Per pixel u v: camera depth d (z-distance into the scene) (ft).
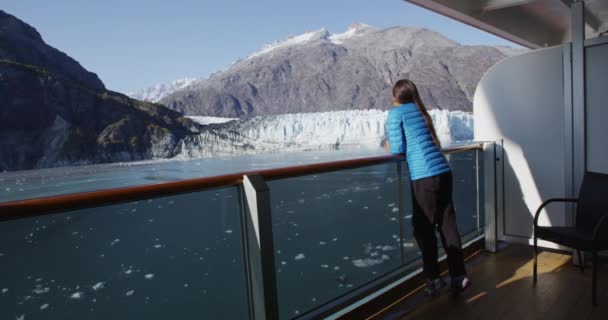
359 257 7.25
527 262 9.90
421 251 7.95
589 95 9.85
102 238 4.39
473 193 10.78
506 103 11.33
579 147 10.01
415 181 7.52
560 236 8.07
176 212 4.86
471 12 15.30
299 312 6.40
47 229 3.98
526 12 19.22
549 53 10.55
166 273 5.03
